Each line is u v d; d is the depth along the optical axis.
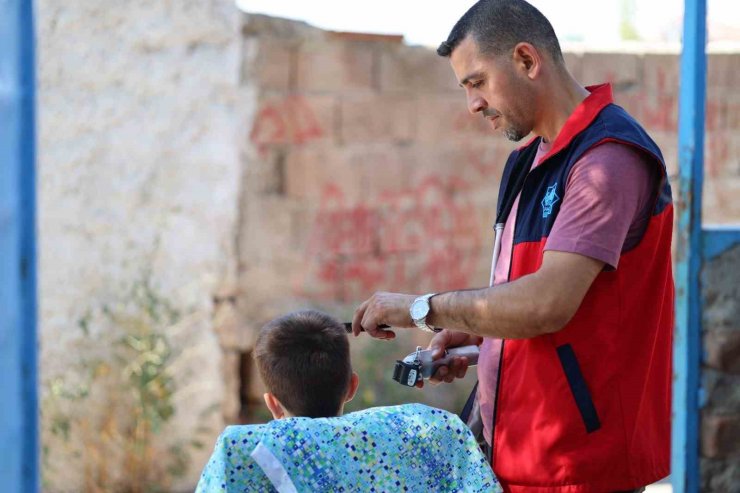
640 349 2.44
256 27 5.58
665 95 6.50
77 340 5.40
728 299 2.75
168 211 5.50
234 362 5.58
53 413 5.29
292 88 5.68
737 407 2.76
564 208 2.32
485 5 2.47
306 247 5.75
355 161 5.83
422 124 5.98
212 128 5.54
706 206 6.81
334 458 2.31
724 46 6.86
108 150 5.44
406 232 5.98
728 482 2.77
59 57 5.37
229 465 2.26
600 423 2.38
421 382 2.77
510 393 2.47
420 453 2.39
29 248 2.02
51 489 5.30
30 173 2.02
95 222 5.43
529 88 2.45
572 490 2.39
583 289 2.26
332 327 2.53
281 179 5.68
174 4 5.47
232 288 5.58
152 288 5.49
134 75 5.45
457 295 2.40
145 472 5.36
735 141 6.84
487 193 6.16
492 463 2.52
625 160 2.31
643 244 2.39
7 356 2.03
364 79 5.83
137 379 5.26
